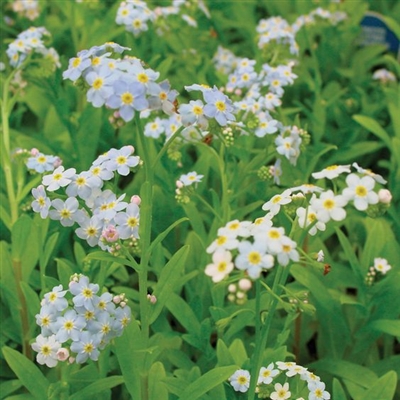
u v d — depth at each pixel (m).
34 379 0.33
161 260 0.39
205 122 0.30
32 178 0.45
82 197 0.30
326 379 0.38
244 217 0.44
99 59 0.29
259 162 0.40
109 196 0.30
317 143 0.48
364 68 0.59
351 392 0.36
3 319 0.40
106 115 0.47
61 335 0.30
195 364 0.37
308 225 0.28
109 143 0.48
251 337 0.39
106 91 0.28
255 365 0.29
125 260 0.30
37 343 0.31
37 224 0.37
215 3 0.60
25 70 0.45
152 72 0.28
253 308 0.37
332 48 0.58
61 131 0.50
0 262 0.39
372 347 0.40
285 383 0.31
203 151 0.43
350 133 0.52
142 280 0.30
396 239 0.44
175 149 0.40
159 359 0.37
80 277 0.31
